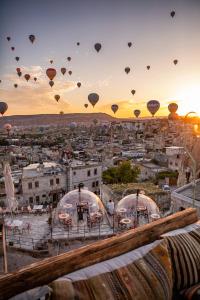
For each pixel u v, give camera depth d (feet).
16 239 36.88
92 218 39.58
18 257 24.64
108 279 7.61
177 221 10.68
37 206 75.66
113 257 8.64
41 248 32.24
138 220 40.83
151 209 43.21
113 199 61.36
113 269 8.04
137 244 9.32
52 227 38.88
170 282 8.52
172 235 10.00
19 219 46.85
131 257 8.69
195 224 11.09
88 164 117.19
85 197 45.01
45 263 7.43
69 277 7.43
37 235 38.06
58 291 6.77
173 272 9.07
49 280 7.34
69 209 42.45
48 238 35.32
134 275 8.00
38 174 106.32
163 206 58.85
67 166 113.91
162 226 10.18
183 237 9.99
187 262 9.26
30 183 103.30
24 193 102.42
